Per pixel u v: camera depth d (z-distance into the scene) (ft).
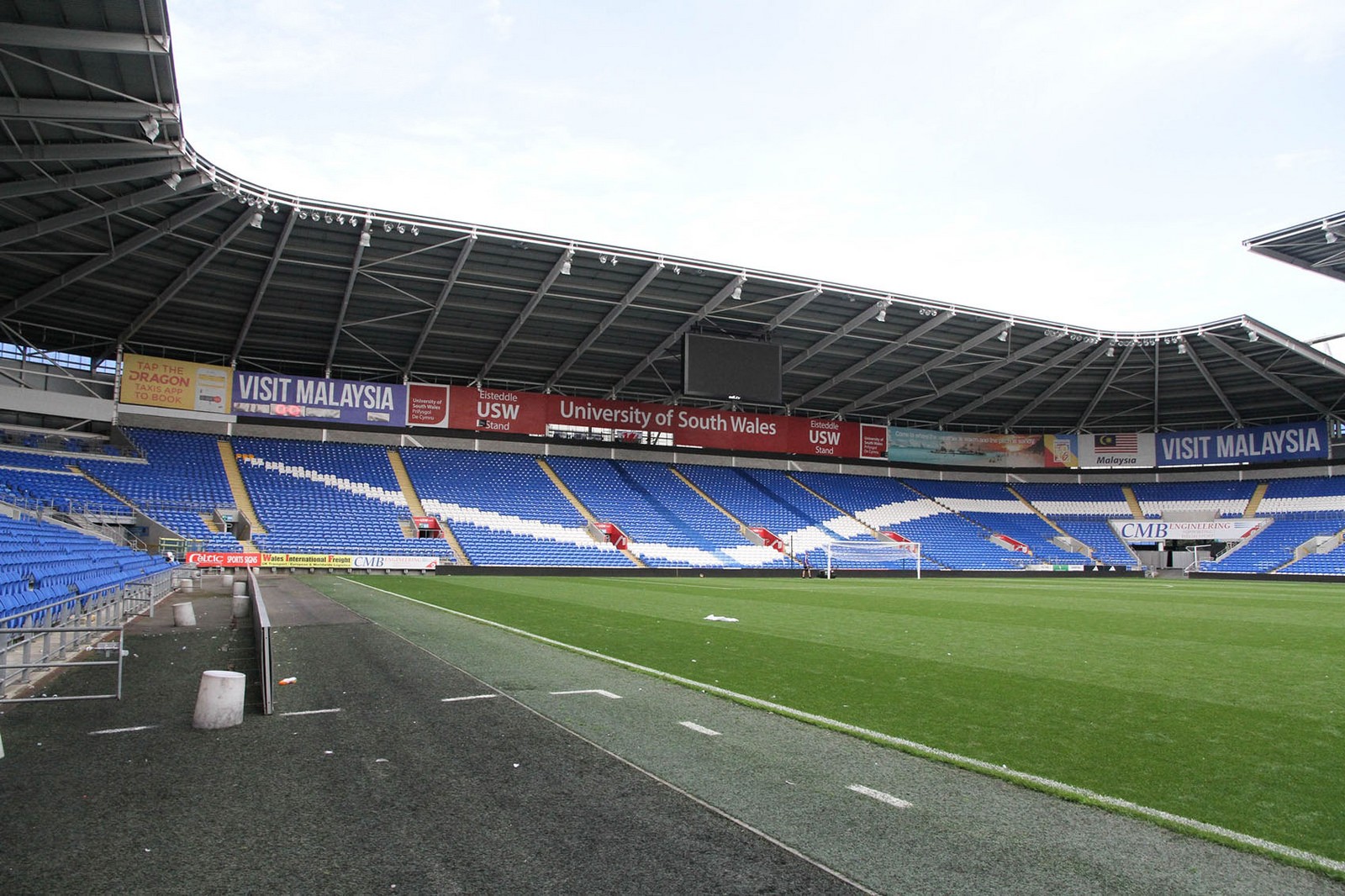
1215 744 23.22
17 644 32.19
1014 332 143.64
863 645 45.52
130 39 60.75
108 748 22.09
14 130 69.67
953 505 194.29
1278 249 115.75
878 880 13.85
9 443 117.60
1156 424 190.08
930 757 21.53
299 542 128.47
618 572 144.25
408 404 143.84
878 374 162.09
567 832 15.92
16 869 14.07
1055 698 30.07
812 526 174.91
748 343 133.49
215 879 13.70
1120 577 173.78
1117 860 14.85
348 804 17.57
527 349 142.10
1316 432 174.60
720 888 13.47
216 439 140.87
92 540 88.53
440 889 13.34
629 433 171.32
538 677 33.22
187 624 53.11
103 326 120.47
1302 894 13.44
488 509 150.41
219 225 95.35
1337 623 61.57
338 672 34.32
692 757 21.30
